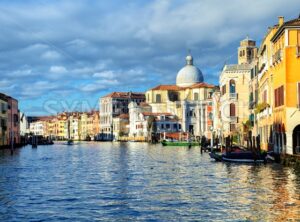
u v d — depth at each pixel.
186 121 138.25
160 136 128.50
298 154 36.34
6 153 71.88
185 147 93.50
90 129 193.00
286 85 37.41
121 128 162.12
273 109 42.75
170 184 28.62
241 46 94.06
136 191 25.81
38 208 21.20
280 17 43.84
